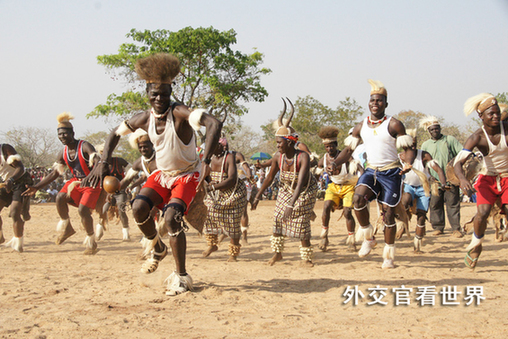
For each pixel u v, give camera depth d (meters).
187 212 4.63
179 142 4.32
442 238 8.95
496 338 3.29
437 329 3.48
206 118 4.11
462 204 18.09
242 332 3.40
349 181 7.59
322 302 4.28
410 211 7.80
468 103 5.49
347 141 6.46
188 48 28.94
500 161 5.55
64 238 7.50
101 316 3.72
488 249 7.48
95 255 7.26
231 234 6.75
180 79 29.55
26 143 48.31
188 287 4.54
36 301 4.18
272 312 3.93
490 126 5.40
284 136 6.24
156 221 7.53
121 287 4.73
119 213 9.14
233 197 6.69
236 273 5.68
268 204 20.23
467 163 5.83
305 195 6.31
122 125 4.56
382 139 5.88
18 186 7.43
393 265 6.06
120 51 28.72
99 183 4.74
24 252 7.55
